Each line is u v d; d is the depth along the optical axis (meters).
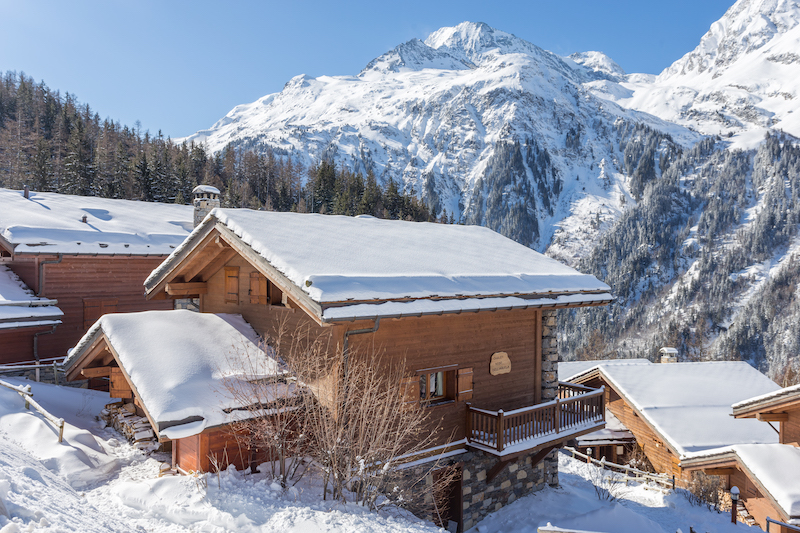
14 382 13.95
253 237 10.62
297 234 11.75
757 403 13.52
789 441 13.66
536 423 12.92
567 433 13.51
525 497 14.12
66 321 17.78
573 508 13.99
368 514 8.70
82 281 18.22
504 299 11.95
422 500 11.31
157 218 23.36
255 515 7.99
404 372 11.21
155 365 9.99
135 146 113.25
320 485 9.61
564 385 15.95
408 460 11.13
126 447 11.16
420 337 11.62
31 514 5.43
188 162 102.12
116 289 19.08
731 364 25.44
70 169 67.81
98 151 84.44
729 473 15.36
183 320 11.91
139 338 10.71
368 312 9.24
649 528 12.57
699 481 17.14
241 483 9.09
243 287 12.84
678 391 22.52
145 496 8.52
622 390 22.72
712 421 20.31
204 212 19.06
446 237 15.80
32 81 122.50
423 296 10.34
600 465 20.97
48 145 82.94
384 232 14.51
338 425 9.56
